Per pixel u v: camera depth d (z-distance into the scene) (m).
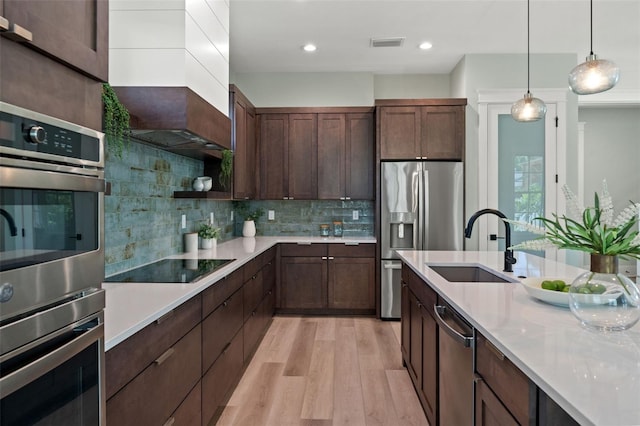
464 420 1.54
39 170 0.83
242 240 4.54
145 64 2.15
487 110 4.49
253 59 4.59
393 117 4.45
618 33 3.99
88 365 0.99
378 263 4.46
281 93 5.02
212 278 2.13
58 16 0.90
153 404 1.47
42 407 0.83
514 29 3.90
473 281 2.67
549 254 4.54
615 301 1.19
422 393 2.38
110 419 1.18
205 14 2.51
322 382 2.84
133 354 1.32
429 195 4.35
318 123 4.72
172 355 1.64
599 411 0.74
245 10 3.49
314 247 4.54
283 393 2.68
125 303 1.59
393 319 4.39
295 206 5.09
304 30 3.87
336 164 4.71
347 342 3.68
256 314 3.43
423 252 3.28
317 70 4.96
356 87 5.00
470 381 1.46
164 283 1.99
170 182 3.07
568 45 4.28
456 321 1.63
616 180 6.80
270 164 4.76
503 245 4.47
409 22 3.73
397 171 4.38
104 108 1.72
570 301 1.28
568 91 4.49
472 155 4.48
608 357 1.01
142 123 2.13
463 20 3.71
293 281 4.57
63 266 0.90
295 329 4.06
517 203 4.49
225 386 2.44
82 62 0.98
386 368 3.08
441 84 5.13
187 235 3.27
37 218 0.82
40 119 0.83
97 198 1.04
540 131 4.50
